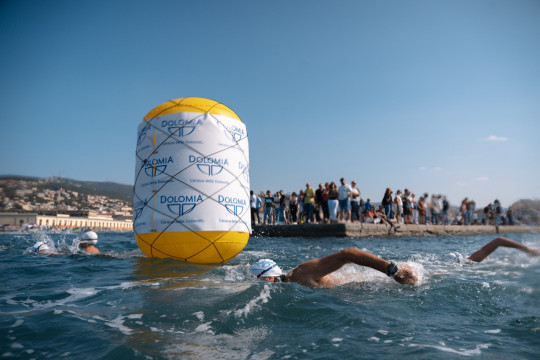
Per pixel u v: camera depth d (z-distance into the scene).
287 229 19.55
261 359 2.46
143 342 2.69
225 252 6.19
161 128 6.04
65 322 3.09
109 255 7.29
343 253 4.61
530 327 3.15
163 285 4.42
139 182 6.21
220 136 6.09
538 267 4.07
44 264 6.24
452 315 3.51
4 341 2.67
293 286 4.41
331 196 19.33
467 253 10.23
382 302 3.92
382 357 2.50
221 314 3.32
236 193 6.18
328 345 2.71
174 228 5.77
